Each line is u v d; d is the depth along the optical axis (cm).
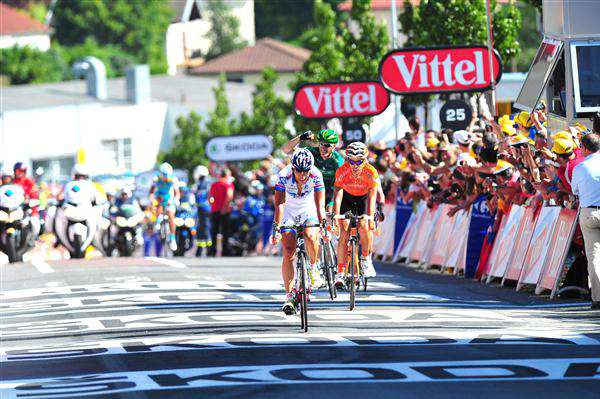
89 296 3397
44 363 2145
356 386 1770
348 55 8050
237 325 2580
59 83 15425
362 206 2939
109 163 12912
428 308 2875
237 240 6278
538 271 3191
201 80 17500
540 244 3212
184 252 5753
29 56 19700
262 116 12300
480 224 3759
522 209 3406
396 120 6106
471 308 2873
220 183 6162
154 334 2483
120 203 5656
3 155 11756
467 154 3794
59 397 1773
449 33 6056
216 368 1980
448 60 4631
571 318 2612
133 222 5622
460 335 2317
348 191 2909
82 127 12506
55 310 3091
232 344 2259
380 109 5441
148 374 1948
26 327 2772
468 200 3825
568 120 3678
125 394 1767
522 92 4175
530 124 3650
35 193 5272
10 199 5053
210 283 3684
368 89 5444
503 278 3450
